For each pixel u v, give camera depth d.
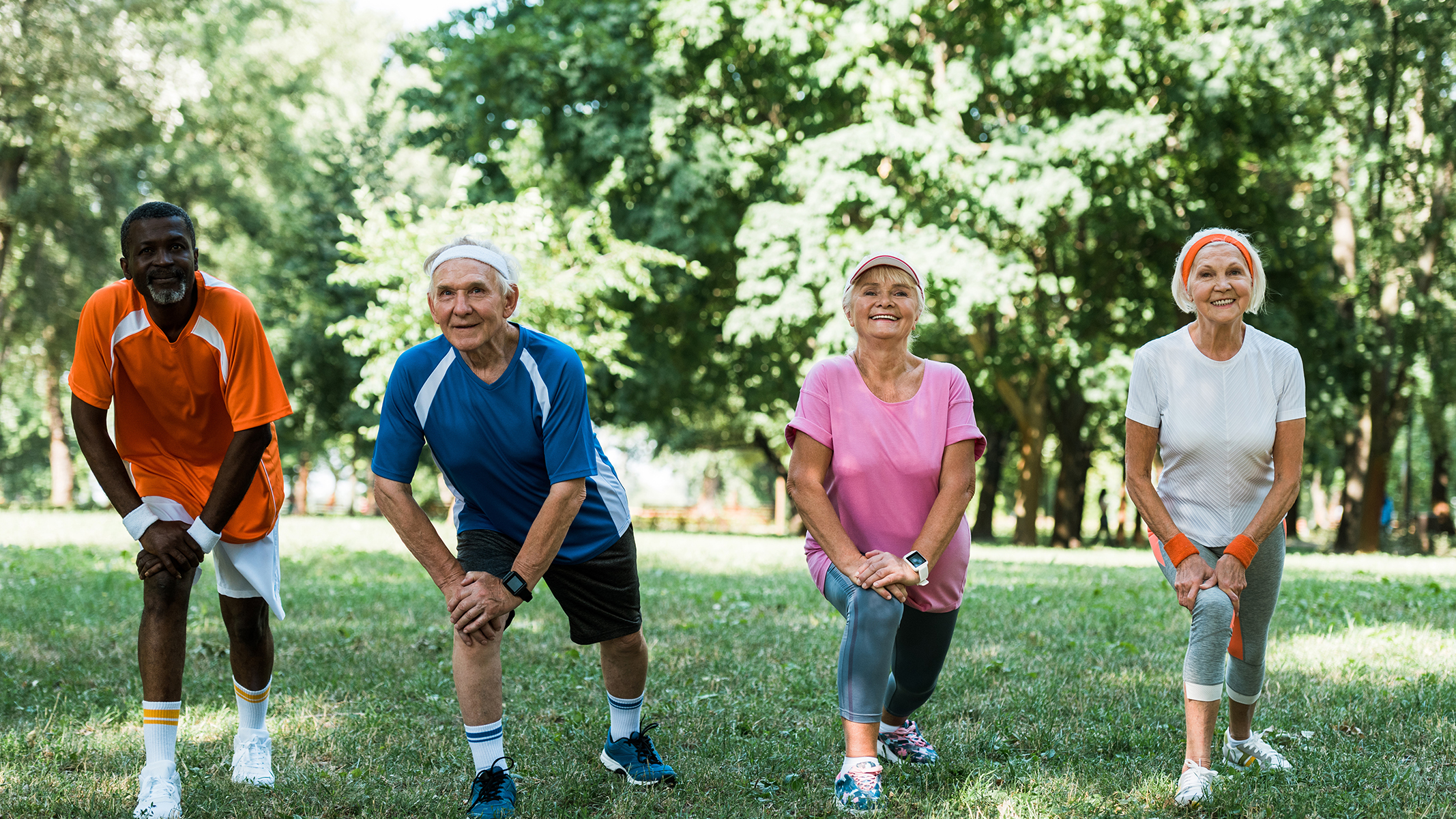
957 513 3.28
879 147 15.42
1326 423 22.33
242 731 3.52
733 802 3.24
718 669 5.23
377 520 22.42
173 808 3.06
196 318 3.17
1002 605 7.52
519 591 3.07
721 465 50.12
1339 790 3.28
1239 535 3.23
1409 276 19.70
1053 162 15.50
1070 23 15.58
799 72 16.34
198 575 8.63
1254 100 17.67
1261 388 3.27
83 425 3.17
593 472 3.17
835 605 3.41
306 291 25.00
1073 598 8.06
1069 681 4.95
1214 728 3.28
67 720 4.11
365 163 26.33
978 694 4.65
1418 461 35.69
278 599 3.43
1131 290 18.84
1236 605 3.20
